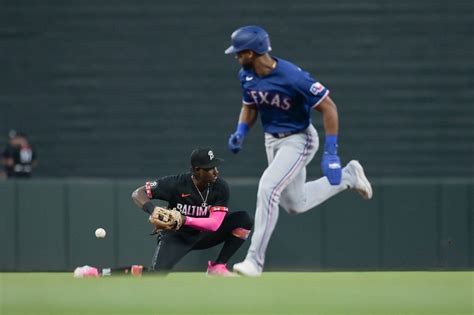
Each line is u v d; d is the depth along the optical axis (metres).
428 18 52.06
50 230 35.03
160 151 52.50
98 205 34.94
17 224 35.12
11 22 52.94
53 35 52.94
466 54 51.94
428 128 51.81
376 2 52.09
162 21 52.75
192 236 25.39
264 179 24.23
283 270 34.78
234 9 52.62
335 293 19.25
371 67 52.03
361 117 51.84
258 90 24.02
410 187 35.09
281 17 52.41
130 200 34.88
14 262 35.12
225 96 52.47
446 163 51.72
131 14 52.78
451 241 35.09
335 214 34.91
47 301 17.70
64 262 35.00
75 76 52.78
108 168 52.59
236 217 25.55
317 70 52.06
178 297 18.30
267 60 23.88
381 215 35.06
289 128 24.38
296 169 24.38
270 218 24.19
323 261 34.84
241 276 24.77
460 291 19.78
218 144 52.28
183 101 52.59
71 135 52.75
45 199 35.09
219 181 24.70
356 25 52.16
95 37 52.81
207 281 22.36
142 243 34.78
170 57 52.75
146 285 20.91
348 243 34.91
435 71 51.94
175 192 24.53
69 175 52.59
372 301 17.72
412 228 35.12
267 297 18.38
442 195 35.19
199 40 52.62
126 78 52.78
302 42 52.25
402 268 35.06
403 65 52.00
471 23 51.94
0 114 52.91
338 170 23.89
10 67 52.94
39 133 52.78
